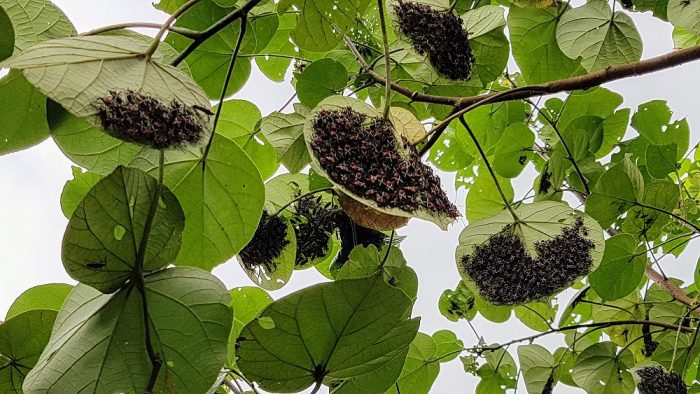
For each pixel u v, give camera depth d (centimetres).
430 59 139
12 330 112
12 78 109
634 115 172
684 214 175
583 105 174
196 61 150
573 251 133
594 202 149
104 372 102
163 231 104
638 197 149
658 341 177
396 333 109
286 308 105
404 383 167
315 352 108
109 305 103
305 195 142
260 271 140
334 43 132
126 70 99
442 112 155
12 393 113
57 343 104
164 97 99
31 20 111
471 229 137
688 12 130
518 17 147
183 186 117
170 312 104
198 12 146
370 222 123
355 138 112
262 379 108
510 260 134
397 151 112
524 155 172
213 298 105
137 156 114
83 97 96
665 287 168
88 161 112
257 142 154
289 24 171
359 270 141
